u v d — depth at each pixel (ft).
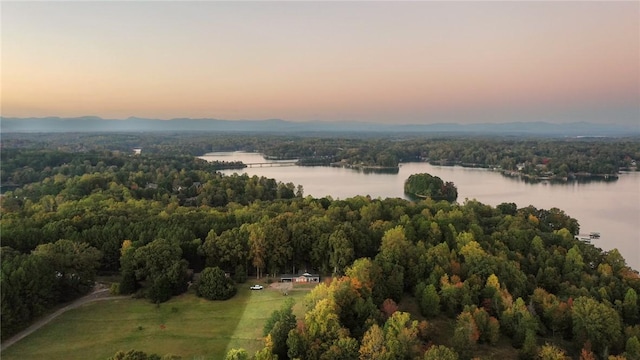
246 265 436.35
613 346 310.45
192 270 446.19
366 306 310.04
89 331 326.65
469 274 381.40
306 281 418.31
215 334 319.06
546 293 360.28
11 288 322.55
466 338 289.94
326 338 278.87
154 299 370.73
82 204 638.12
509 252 447.42
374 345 264.31
